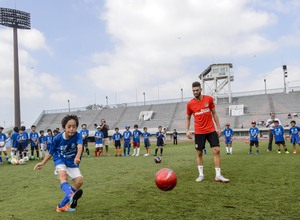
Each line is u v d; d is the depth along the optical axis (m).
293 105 52.56
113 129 58.72
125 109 66.31
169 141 46.72
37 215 4.42
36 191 6.70
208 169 9.38
